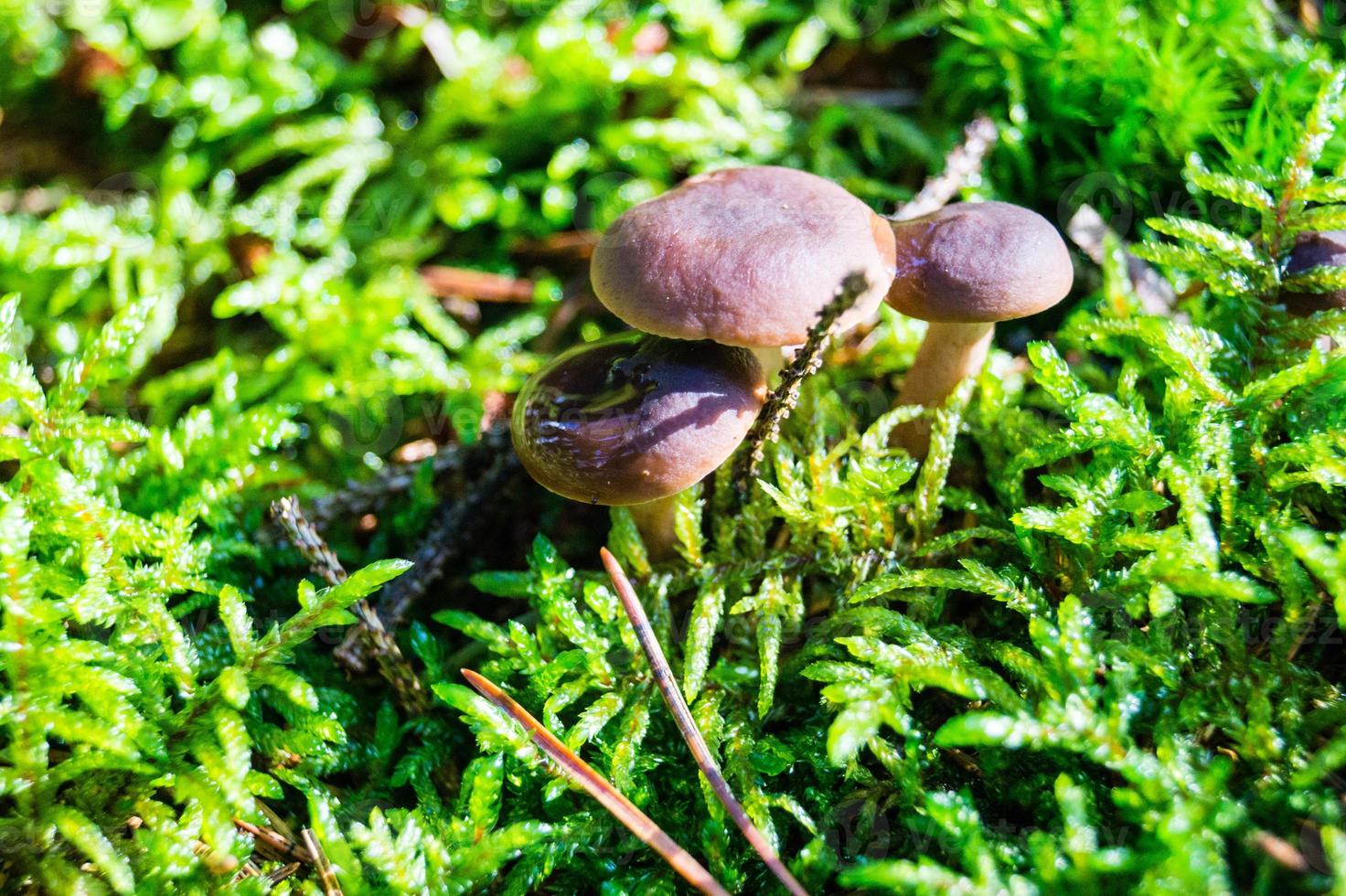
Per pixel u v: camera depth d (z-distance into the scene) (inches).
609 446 6.0
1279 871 5.1
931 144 8.3
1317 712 5.6
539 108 8.7
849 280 5.6
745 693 6.2
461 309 8.6
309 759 6.1
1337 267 6.2
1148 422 6.2
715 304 5.8
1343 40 7.3
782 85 8.7
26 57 8.9
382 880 5.6
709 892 5.5
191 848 5.5
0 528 5.6
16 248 8.4
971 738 5.3
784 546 6.8
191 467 6.9
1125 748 5.4
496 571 7.2
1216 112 7.2
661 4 8.5
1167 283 7.2
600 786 5.8
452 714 6.5
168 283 8.5
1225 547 6.0
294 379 8.1
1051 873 5.2
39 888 5.5
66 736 5.5
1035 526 6.0
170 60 9.1
